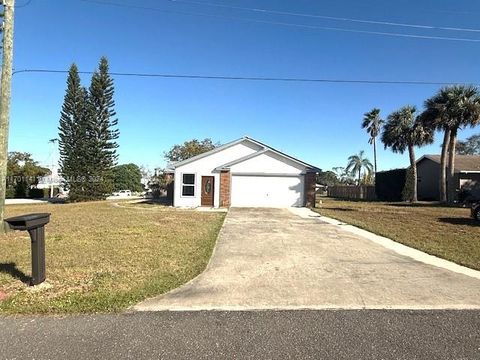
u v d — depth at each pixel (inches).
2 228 471.2
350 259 361.4
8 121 477.4
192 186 1036.5
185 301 238.1
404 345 176.6
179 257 358.3
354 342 179.5
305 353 168.1
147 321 204.8
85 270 301.7
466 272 316.8
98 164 1531.7
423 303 237.1
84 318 208.2
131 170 2918.3
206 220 664.4
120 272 299.0
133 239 448.8
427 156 1625.2
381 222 661.9
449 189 1278.3
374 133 2014.0
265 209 933.8
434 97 1192.8
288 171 1046.4
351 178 3410.4
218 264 338.0
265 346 174.9
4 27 472.7
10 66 475.8
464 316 215.5
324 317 212.5
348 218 719.7
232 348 172.7
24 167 2297.0
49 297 238.5
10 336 184.2
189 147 2081.7
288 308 227.1
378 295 252.4
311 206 1040.2
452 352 169.8
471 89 1147.3
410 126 1437.0
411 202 1381.6
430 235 513.7
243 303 235.1
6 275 283.9
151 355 165.6
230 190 1037.8
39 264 264.4
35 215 262.5
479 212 698.8
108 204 1160.8
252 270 317.1
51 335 185.6
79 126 1502.2
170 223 610.5
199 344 176.7
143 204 1144.8
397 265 339.0
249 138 1055.0
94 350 169.9
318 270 318.3
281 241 457.7
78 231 509.7
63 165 1513.3
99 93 1505.9
